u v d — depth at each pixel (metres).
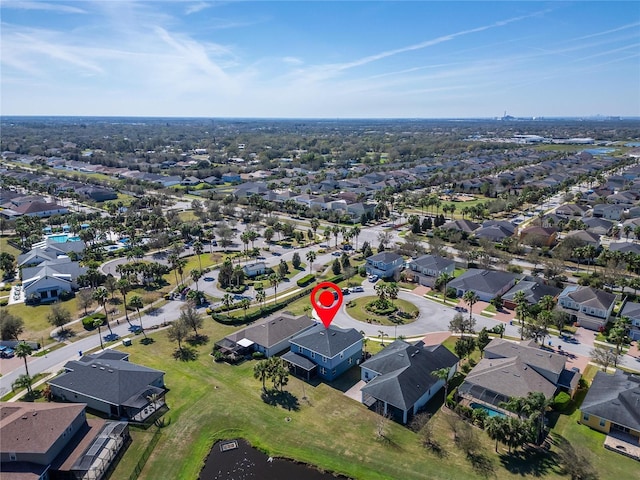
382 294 102.25
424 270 119.38
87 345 86.00
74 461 53.97
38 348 84.81
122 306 104.06
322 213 193.62
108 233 162.12
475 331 91.06
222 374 75.81
